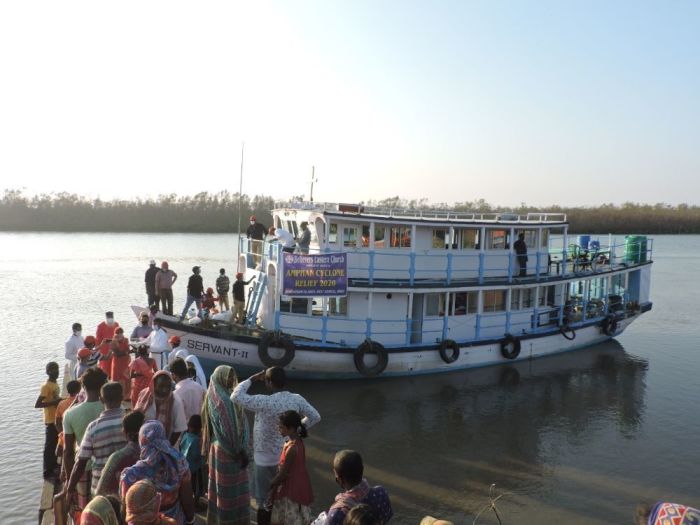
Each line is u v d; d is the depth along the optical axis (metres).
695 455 16.70
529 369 25.42
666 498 14.12
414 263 22.27
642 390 23.12
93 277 57.59
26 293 47.91
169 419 8.35
